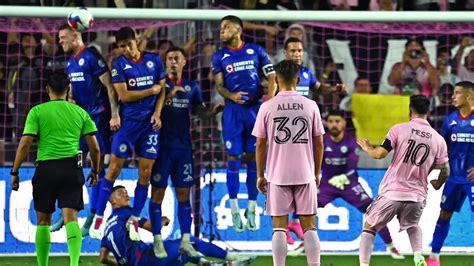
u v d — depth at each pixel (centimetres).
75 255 3444
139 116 3788
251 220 3944
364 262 3500
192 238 3766
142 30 4831
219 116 4619
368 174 4516
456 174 3969
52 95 3491
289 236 4388
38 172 3447
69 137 3456
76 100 3938
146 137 3784
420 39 5088
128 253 3672
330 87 4050
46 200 3466
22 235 4378
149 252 3688
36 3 4997
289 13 4128
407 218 3497
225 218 4428
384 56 5106
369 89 4900
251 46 3891
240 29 3872
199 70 4631
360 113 4541
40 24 4553
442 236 4009
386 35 5106
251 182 3931
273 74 3866
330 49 5081
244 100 3841
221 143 4600
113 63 3800
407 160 3447
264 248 4425
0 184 4381
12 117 4750
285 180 3234
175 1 5022
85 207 4359
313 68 5028
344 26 4581
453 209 3997
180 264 3719
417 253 3494
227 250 4131
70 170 3450
